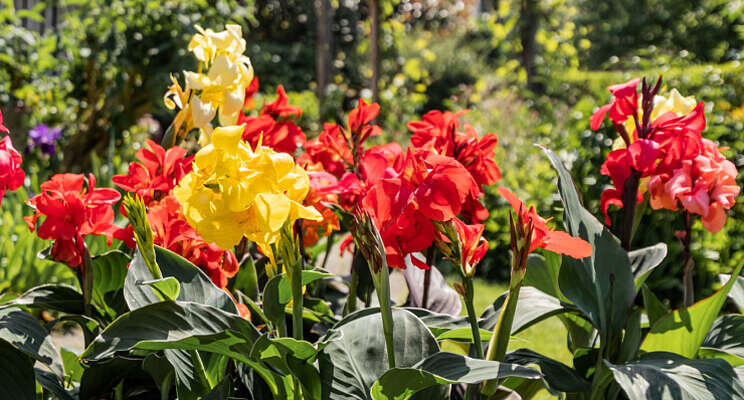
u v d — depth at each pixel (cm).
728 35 1338
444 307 168
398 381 102
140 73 570
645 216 384
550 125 575
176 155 135
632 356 133
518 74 1003
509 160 541
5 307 131
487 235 499
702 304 126
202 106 133
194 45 138
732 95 503
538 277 178
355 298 158
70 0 584
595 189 410
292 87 1311
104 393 137
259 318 153
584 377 143
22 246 332
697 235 379
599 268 139
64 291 141
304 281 132
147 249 110
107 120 563
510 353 146
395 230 114
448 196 109
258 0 1521
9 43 564
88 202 132
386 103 766
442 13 1669
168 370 130
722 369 119
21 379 122
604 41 1492
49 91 564
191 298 123
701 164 138
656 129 140
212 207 98
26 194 369
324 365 116
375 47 743
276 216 97
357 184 136
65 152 553
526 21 976
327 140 173
